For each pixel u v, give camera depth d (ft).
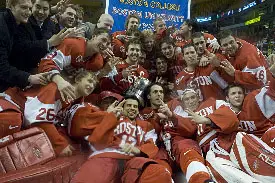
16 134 9.30
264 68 12.61
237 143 10.56
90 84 10.86
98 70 12.54
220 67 13.20
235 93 12.12
